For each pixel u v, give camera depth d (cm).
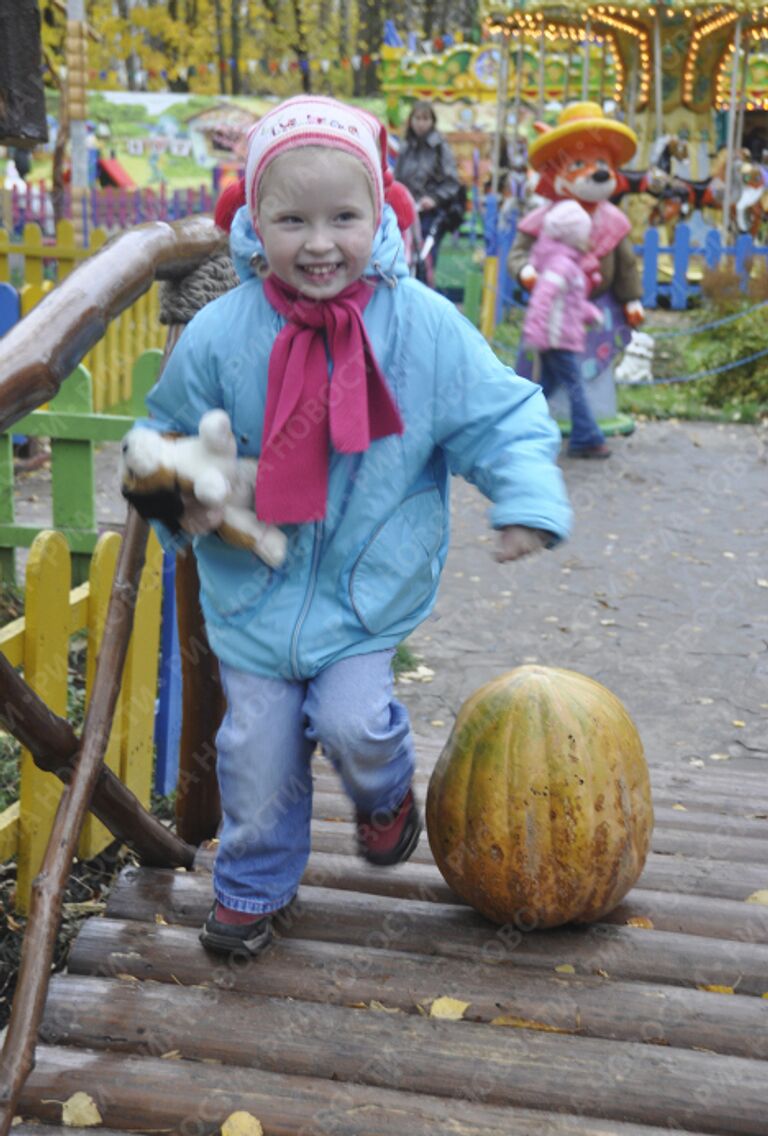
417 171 1396
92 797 296
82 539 537
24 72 512
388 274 258
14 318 798
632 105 1820
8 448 568
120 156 2952
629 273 1049
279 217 247
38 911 252
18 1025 238
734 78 1686
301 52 3659
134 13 3447
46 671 366
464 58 2636
